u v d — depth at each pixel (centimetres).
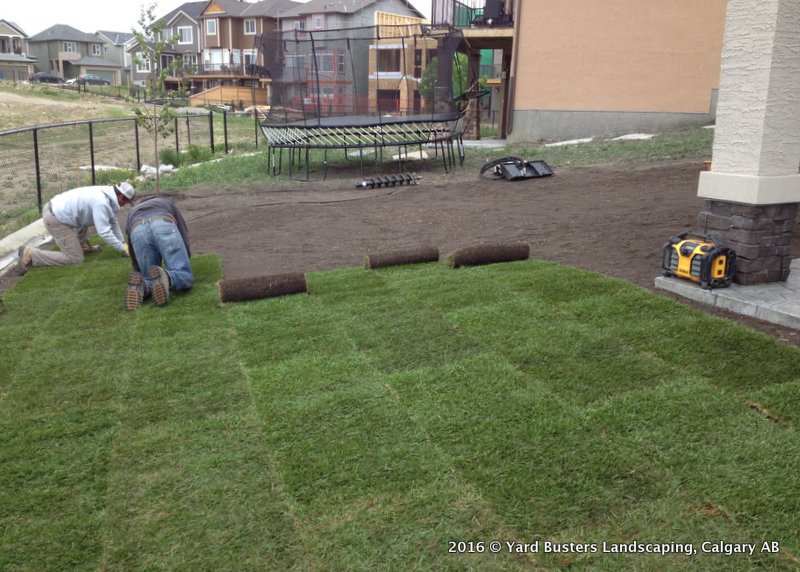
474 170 1323
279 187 1261
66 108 3512
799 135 468
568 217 811
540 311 479
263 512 275
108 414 367
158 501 287
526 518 261
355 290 564
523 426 326
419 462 302
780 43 441
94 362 441
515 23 1670
